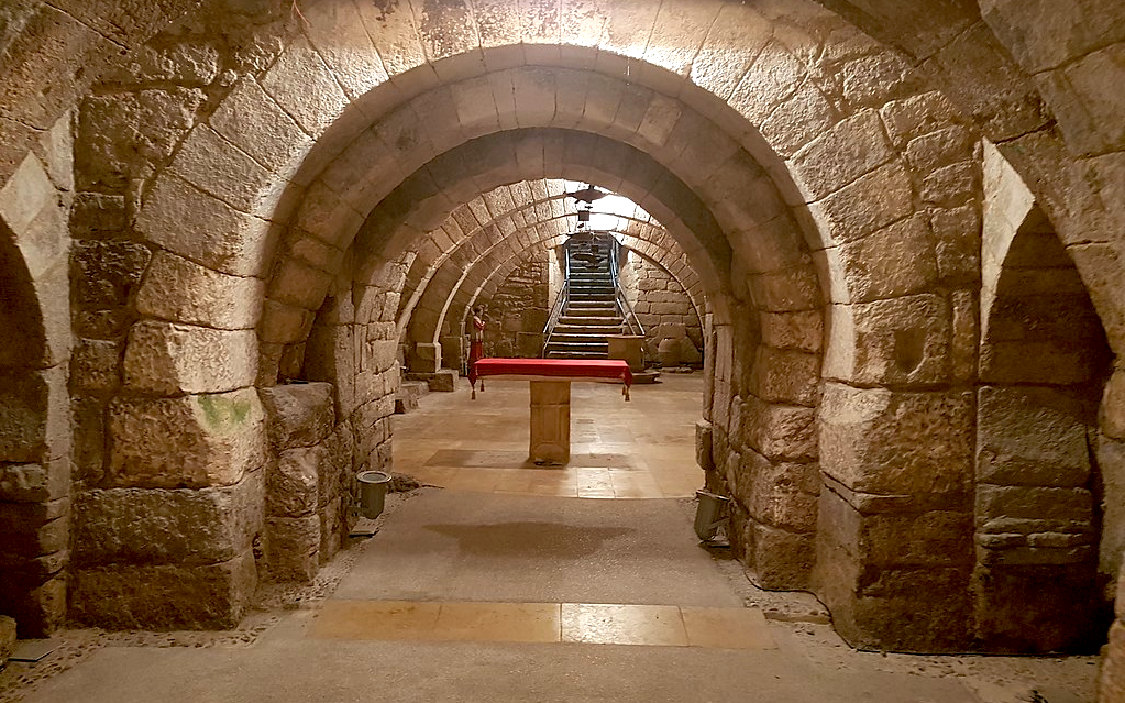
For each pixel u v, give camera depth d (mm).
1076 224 1873
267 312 3227
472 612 3076
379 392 4879
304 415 3361
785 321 3229
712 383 4590
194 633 2846
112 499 2822
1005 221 2547
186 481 2830
